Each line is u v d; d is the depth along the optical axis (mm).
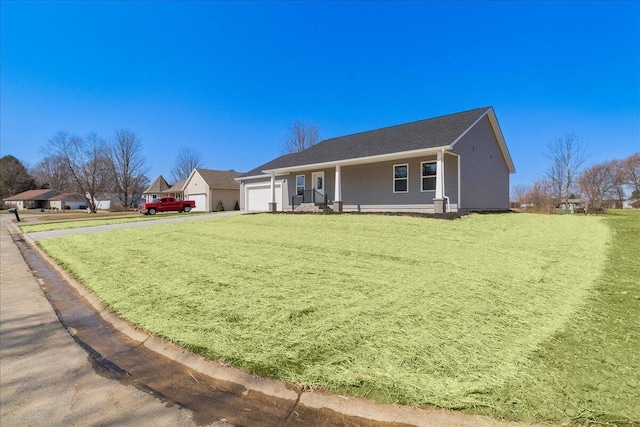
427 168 14477
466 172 14617
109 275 5973
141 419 2168
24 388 2590
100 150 49719
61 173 67562
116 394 2477
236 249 7871
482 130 16281
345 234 9422
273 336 3166
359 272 5344
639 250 6875
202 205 35719
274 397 2334
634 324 3199
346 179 17328
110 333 3664
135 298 4551
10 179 71312
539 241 7867
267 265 6066
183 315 3820
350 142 18641
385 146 15117
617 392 2127
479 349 2750
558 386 2209
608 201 32406
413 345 2852
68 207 61719
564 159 27141
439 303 3852
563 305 3748
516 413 1975
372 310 3689
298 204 19953
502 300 3926
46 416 2230
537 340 2891
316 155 18625
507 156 18672
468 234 8797
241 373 2619
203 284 5027
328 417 2104
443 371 2443
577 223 11234
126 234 11992
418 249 7039
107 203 63875
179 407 2291
